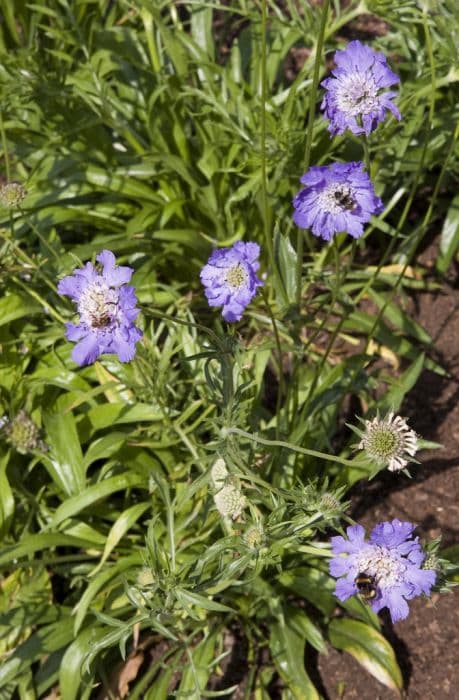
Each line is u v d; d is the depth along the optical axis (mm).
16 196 1283
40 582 1274
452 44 1219
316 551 1092
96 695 1238
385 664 1201
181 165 1440
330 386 1308
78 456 1276
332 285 1319
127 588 1088
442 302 1479
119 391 1304
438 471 1346
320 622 1263
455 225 1455
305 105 1454
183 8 1781
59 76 1452
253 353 1326
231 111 1431
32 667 1261
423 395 1409
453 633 1239
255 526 1089
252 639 1252
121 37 1549
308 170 1112
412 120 1394
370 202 1071
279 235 1205
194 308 1486
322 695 1227
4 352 1361
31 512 1298
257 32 1494
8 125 1467
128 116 1492
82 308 1055
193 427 1273
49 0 1556
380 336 1420
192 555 1242
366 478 1351
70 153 1480
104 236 1473
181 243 1455
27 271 1309
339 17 1386
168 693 1233
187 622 1249
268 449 1260
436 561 1063
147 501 1308
